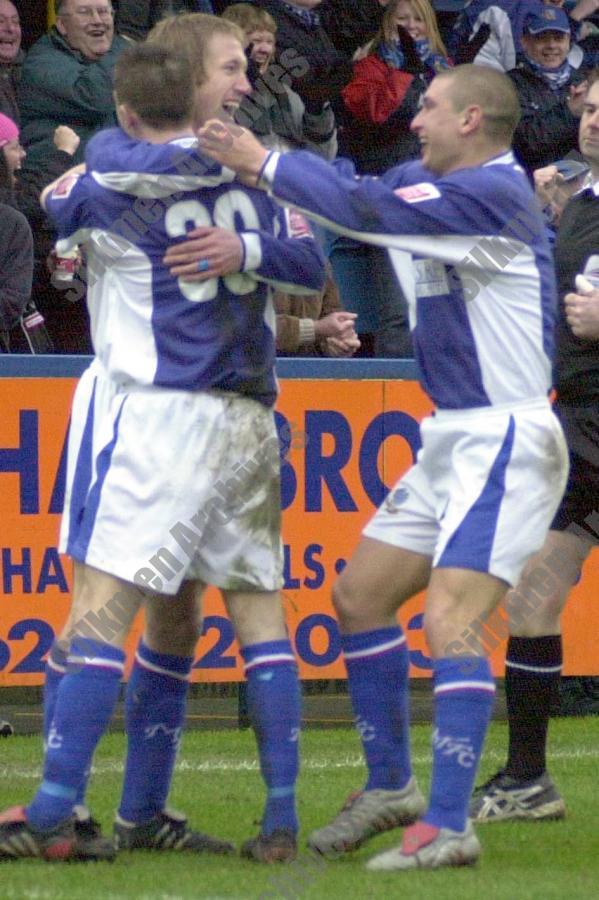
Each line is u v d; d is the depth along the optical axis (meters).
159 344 14.17
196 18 15.16
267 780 14.46
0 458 22.36
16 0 33.25
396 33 28.41
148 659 14.98
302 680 23.45
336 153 28.80
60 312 26.08
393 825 15.05
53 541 22.58
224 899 12.71
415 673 23.97
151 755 14.95
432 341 14.55
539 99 29.86
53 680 15.02
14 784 18.84
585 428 17.78
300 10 27.61
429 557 14.93
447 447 14.51
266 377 14.62
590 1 32.50
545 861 14.81
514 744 17.36
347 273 27.59
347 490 23.50
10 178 24.09
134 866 14.13
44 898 12.68
